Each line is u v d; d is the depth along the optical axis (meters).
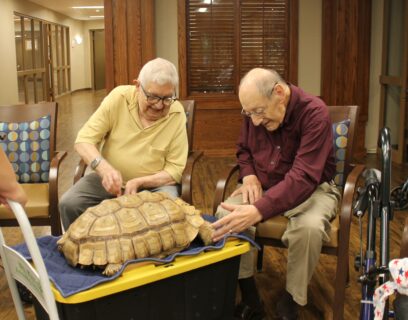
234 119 6.29
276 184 2.29
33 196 2.61
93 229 1.72
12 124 2.93
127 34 6.06
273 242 2.20
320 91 6.35
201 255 1.81
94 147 2.47
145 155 2.51
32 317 2.32
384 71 6.18
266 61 6.25
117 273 1.62
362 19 6.07
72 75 17.89
